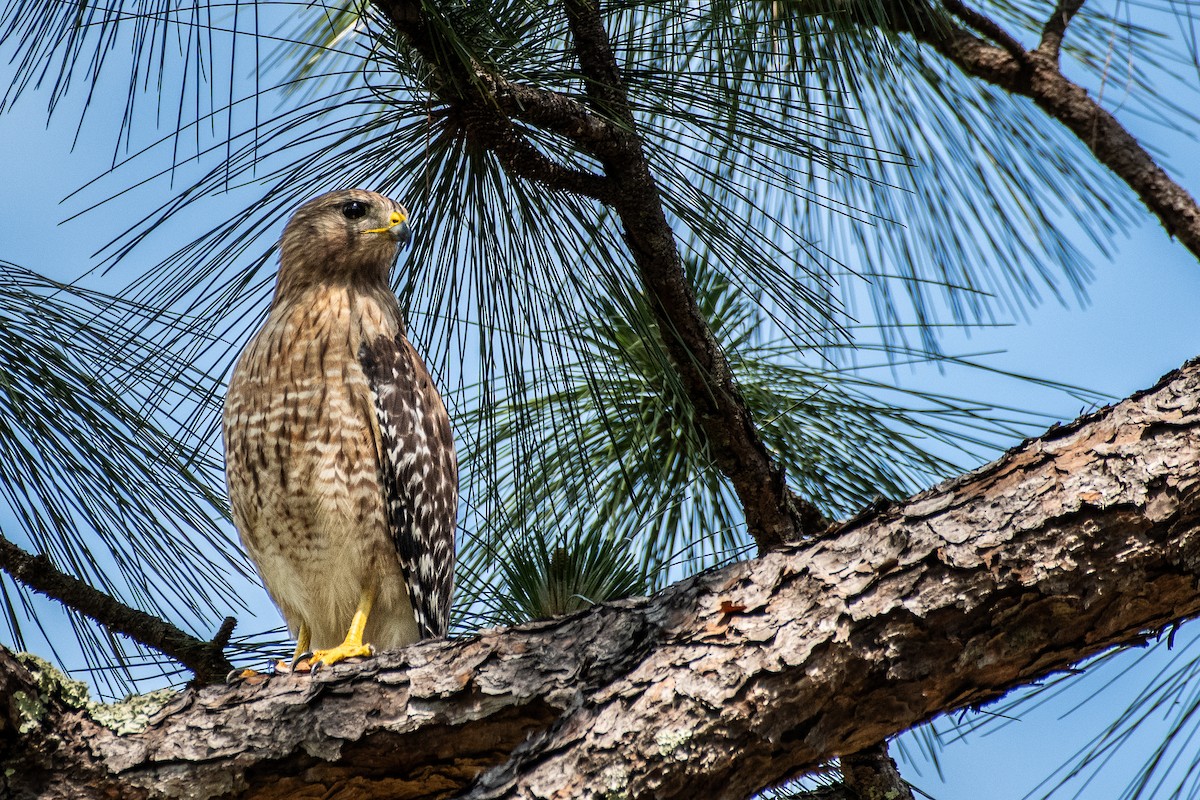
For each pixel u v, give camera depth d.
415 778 6.03
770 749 5.49
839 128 8.34
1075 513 5.36
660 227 7.14
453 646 6.05
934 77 9.20
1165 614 5.48
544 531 8.20
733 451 7.47
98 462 7.25
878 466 8.61
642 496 8.21
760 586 5.71
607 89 7.05
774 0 7.80
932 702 5.55
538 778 5.40
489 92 6.34
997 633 5.43
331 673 6.03
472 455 8.49
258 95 6.04
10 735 5.67
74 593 7.34
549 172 6.94
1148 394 5.59
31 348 7.02
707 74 7.23
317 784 5.94
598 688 5.66
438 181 7.36
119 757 5.79
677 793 5.40
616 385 8.44
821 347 8.46
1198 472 5.28
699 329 7.31
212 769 5.83
